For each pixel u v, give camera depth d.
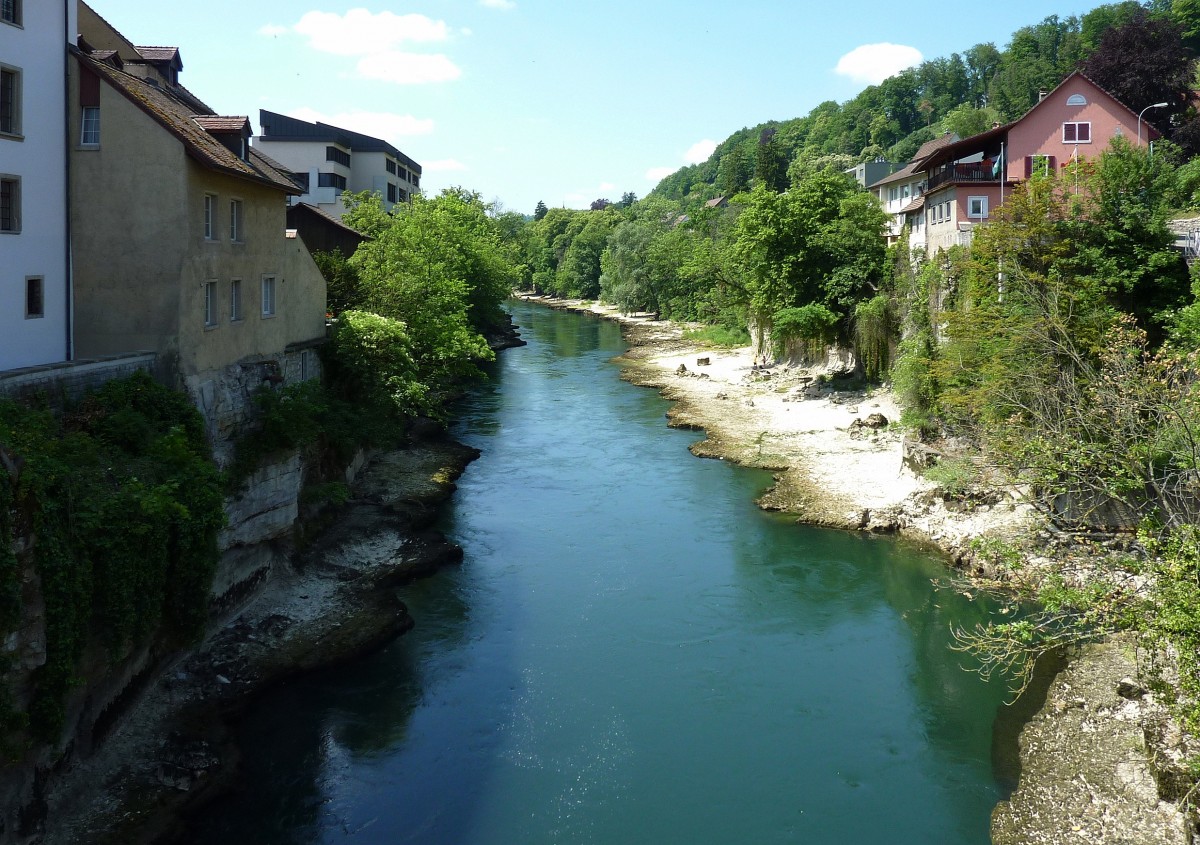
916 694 23.31
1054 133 51.97
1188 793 16.27
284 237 31.16
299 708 22.11
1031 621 26.66
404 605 27.80
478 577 30.41
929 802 19.03
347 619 26.27
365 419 35.47
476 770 19.95
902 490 38.47
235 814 18.25
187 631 21.20
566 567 31.45
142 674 20.61
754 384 64.62
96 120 24.11
